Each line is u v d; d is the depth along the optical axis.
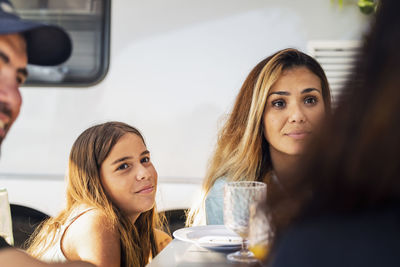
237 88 2.57
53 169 2.71
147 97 2.64
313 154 0.64
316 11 2.48
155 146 2.64
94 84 2.67
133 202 1.72
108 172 1.71
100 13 2.64
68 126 2.70
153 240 1.91
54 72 2.69
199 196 2.14
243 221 1.32
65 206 1.79
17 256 1.27
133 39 2.63
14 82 1.13
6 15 1.10
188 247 1.49
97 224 1.58
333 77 2.47
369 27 0.64
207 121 2.60
